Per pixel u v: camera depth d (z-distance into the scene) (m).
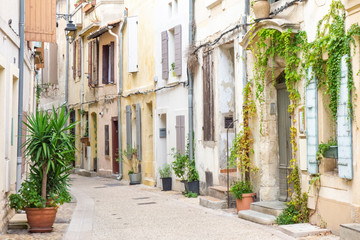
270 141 10.76
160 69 17.27
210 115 13.49
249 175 11.24
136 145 19.39
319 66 8.67
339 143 8.04
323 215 8.59
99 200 14.27
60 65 30.33
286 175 10.49
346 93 7.84
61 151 9.32
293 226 8.72
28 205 9.07
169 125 16.52
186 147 15.09
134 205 13.03
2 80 8.92
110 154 22.48
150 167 18.55
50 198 9.27
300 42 9.28
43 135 9.23
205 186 13.93
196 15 14.57
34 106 19.08
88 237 8.74
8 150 9.52
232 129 13.09
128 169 20.39
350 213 7.79
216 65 13.17
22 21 11.04
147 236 8.82
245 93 11.23
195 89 14.59
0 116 8.84
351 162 7.73
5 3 9.18
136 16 19.56
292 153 9.99
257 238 8.27
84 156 26.25
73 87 27.53
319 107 8.74
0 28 8.53
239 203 10.91
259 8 10.17
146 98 18.55
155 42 17.69
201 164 14.20
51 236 8.73
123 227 9.77
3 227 8.84
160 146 17.52
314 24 8.89
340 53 8.06
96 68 23.59
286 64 9.56
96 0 23.33
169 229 9.41
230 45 12.92
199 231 9.09
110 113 22.36
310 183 8.84
